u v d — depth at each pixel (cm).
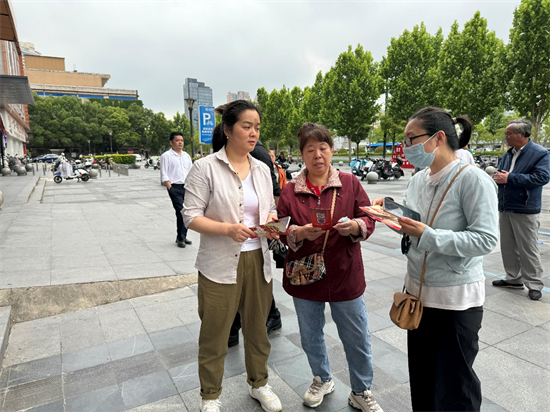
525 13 1597
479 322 156
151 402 216
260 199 207
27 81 1364
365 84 2767
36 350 273
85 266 432
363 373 199
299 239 184
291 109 4100
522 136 355
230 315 196
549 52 1570
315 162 192
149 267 439
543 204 929
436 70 2373
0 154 2488
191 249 544
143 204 1039
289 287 203
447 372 155
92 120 6388
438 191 158
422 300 160
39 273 397
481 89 1969
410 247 167
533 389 225
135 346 279
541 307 342
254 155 272
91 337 293
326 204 193
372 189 1327
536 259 357
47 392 224
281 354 269
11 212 826
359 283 193
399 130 2864
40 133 5884
